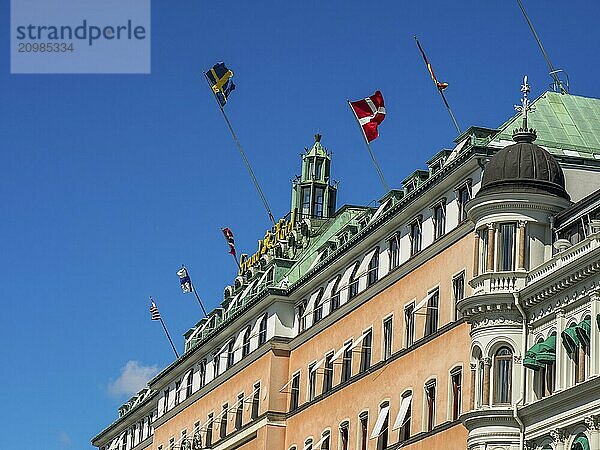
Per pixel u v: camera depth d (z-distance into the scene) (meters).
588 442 56.09
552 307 60.41
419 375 70.88
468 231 67.69
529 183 63.28
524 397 61.22
